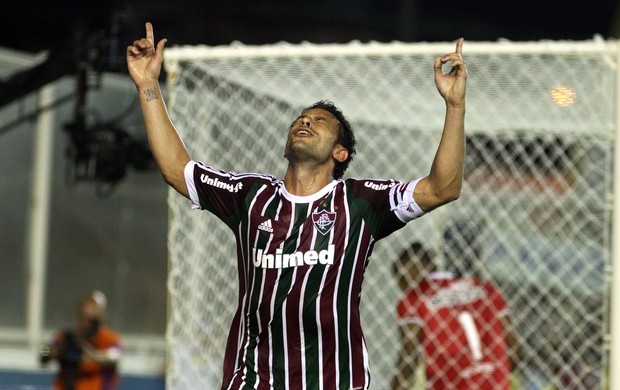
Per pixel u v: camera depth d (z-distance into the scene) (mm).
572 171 27719
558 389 29938
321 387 14992
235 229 15531
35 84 34688
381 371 30094
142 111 16062
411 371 25969
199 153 25141
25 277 52438
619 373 22219
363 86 24875
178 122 24578
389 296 30734
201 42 78000
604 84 23516
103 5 34125
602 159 27172
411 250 26359
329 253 14875
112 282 54094
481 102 25016
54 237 53219
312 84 25062
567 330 32500
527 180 30750
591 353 31359
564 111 24609
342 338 15008
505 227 32781
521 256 32938
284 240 14953
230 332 15594
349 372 15062
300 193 15164
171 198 24516
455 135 14695
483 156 29500
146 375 47188
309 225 14961
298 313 14883
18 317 52156
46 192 52969
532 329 32312
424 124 27562
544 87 24234
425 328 25828
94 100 47969
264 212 15156
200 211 24859
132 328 54219
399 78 24609
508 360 26297
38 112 38906
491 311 26031
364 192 15102
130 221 54719
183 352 24469
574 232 31469
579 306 32250
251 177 15562
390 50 23781
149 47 16125
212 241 25094
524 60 24078
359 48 23875
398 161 28938
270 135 25984
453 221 30703
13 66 48656
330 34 92438
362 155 28156
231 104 25828
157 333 54531
